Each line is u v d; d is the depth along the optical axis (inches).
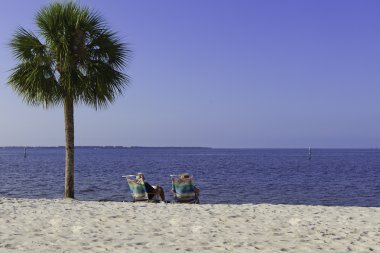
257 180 1149.1
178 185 516.7
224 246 258.5
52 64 480.7
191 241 271.4
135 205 445.4
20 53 472.4
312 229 314.5
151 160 2989.7
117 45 489.7
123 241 269.7
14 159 3132.4
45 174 1342.3
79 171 1526.8
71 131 504.4
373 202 729.6
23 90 473.7
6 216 358.6
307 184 1046.4
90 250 245.3
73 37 473.7
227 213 387.2
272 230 309.7
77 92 478.0
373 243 268.7
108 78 480.1
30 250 243.0
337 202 726.5
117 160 2960.1
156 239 276.7
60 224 325.4
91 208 414.3
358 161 2925.7
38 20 468.4
